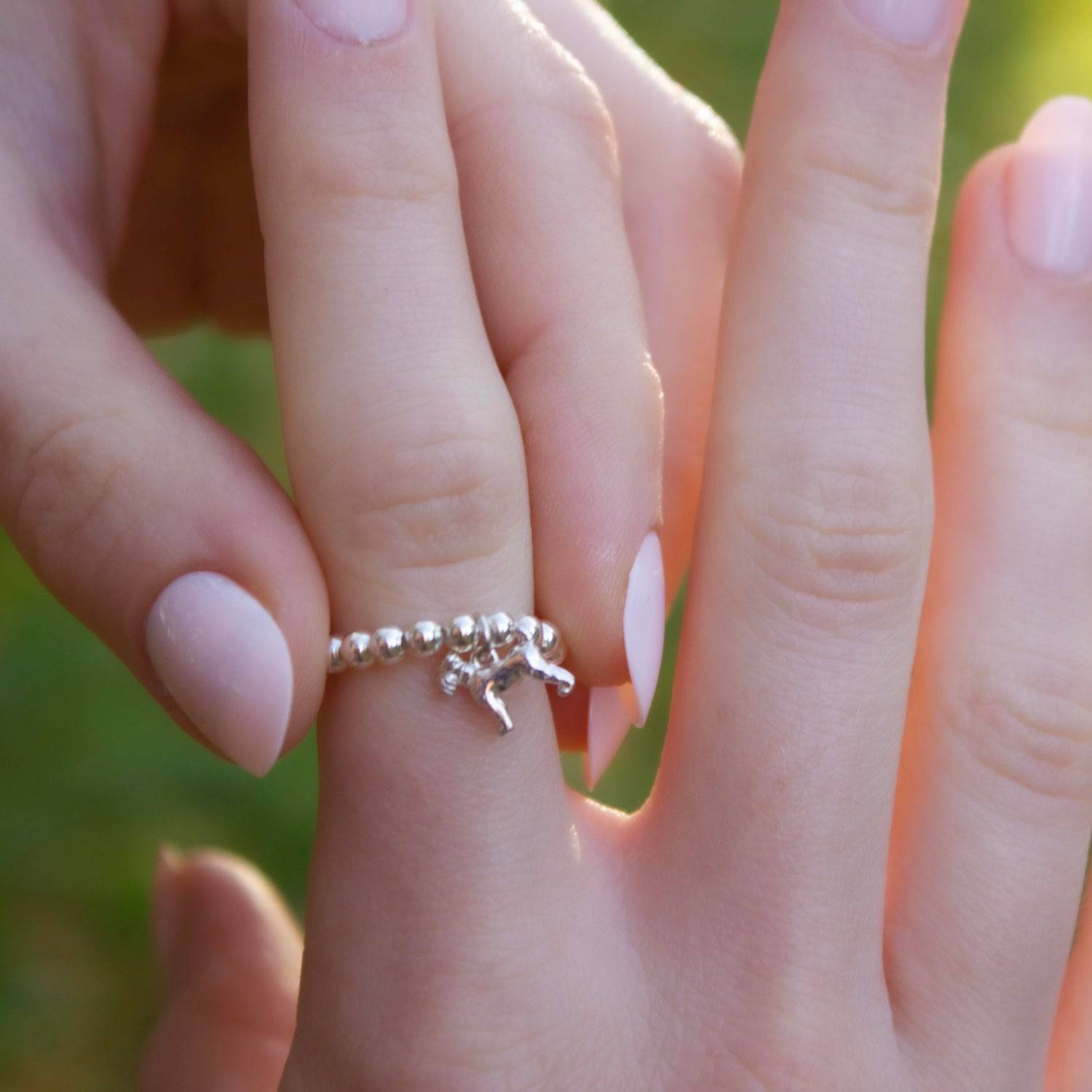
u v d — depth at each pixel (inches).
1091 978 9.9
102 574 8.4
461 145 9.2
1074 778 9.3
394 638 8.5
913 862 9.3
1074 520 9.5
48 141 9.1
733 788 8.9
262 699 8.3
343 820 8.8
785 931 8.9
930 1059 9.1
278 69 8.5
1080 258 9.6
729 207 10.3
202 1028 10.2
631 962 8.9
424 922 8.7
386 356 8.4
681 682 9.1
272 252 8.6
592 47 10.2
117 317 8.7
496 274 9.1
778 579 8.9
